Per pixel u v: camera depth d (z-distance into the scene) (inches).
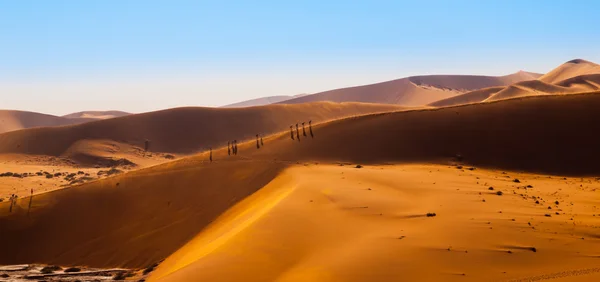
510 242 1107.9
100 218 2322.8
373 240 1127.0
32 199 2498.8
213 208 2192.4
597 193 1822.1
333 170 2191.2
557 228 1223.5
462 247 1074.7
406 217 1323.8
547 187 1961.1
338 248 1099.9
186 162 2743.6
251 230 1236.5
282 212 1369.3
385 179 1884.8
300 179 1964.8
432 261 997.8
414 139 2787.9
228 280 970.7
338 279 926.4
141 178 2596.0
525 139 2778.1
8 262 2140.7
